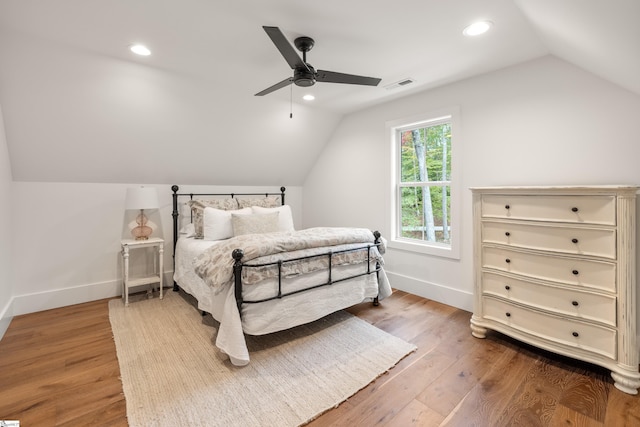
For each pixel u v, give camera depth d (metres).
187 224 3.82
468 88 2.87
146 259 3.57
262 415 1.55
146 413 1.55
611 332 1.77
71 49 2.25
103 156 3.09
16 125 2.54
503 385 1.80
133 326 2.59
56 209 3.06
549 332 2.00
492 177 2.72
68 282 3.14
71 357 2.10
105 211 3.32
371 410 1.60
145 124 3.03
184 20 1.91
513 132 2.58
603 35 1.46
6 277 2.64
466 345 2.27
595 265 1.81
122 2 1.72
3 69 2.20
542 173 2.43
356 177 4.04
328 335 2.43
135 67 2.56
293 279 2.28
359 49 2.30
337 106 3.76
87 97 2.60
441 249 3.12
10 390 1.74
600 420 1.52
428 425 1.49
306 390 1.75
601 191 1.76
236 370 1.94
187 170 3.74
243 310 2.07
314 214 4.79
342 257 2.56
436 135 3.32
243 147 3.86
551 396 1.70
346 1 1.72
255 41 2.17
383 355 2.12
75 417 1.53
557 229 1.94
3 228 2.57
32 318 2.77
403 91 3.22
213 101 3.17
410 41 2.18
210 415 1.55
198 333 2.46
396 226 3.66
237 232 3.17
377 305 3.07
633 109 2.01
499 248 2.23
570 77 2.27
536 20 1.80
